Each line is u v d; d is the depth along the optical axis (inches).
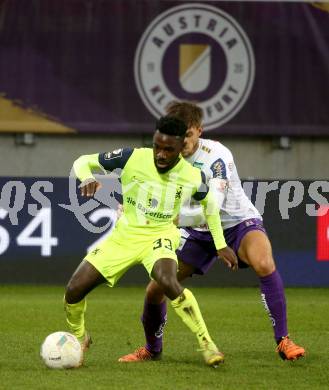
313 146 1847.9
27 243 1567.4
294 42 1811.0
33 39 1769.2
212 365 778.2
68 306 808.9
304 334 1070.4
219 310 1299.2
